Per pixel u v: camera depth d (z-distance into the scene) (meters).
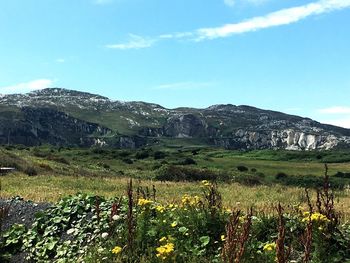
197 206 11.28
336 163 117.50
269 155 133.12
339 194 31.83
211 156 126.62
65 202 13.43
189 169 52.50
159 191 29.48
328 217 9.28
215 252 9.32
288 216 11.40
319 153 134.75
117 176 53.84
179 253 8.66
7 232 12.48
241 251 6.84
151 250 8.97
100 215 12.22
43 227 12.67
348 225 11.61
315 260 8.36
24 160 49.75
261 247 9.31
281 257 6.36
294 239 9.74
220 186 36.62
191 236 9.77
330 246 8.79
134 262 8.67
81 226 12.18
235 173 53.69
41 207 14.39
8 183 31.36
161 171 52.41
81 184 32.84
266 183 51.88
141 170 73.31
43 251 11.43
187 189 31.62
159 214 10.49
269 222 10.75
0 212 12.62
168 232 9.75
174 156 104.38
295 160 128.12
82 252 10.48
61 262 10.40
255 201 23.98
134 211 11.16
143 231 9.63
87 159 86.12
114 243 9.68
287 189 34.19
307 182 61.25
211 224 10.12
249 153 140.25
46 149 102.06
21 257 11.65
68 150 102.56
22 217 13.73
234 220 7.52
